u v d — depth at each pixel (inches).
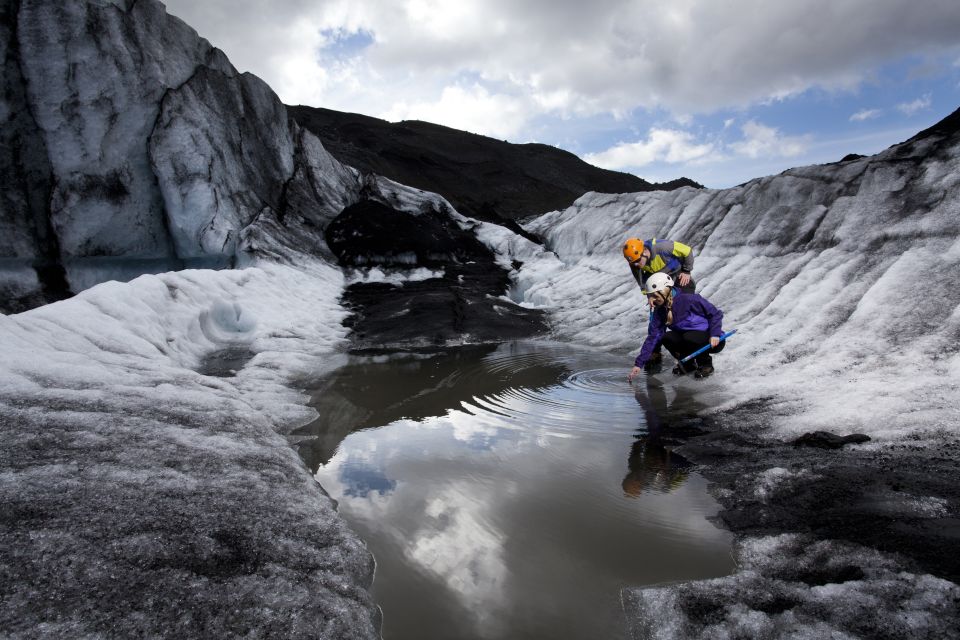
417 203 502.9
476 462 126.6
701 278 279.6
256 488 96.3
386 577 83.7
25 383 116.1
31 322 150.9
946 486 95.7
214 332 242.7
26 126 301.4
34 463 86.5
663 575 83.4
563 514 102.3
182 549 73.4
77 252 322.0
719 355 198.5
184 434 110.9
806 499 98.9
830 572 78.2
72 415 106.0
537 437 142.6
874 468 105.8
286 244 365.1
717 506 103.3
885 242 215.8
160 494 85.4
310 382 197.8
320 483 116.0
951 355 148.3
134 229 337.4
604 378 200.4
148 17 333.7
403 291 359.9
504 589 81.0
